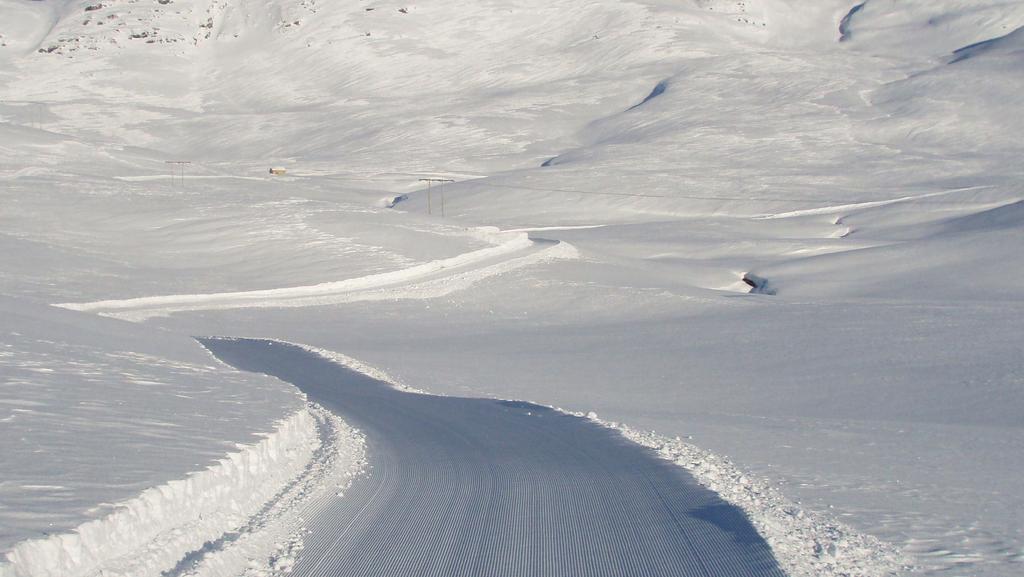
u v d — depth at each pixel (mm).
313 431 35281
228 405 33688
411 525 23016
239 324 111688
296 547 20719
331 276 139125
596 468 31234
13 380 33188
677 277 158500
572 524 23188
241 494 23750
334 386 61312
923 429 48438
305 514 23875
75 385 33906
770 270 163250
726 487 27516
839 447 39406
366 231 166625
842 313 111375
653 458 32781
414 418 46281
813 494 27594
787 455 36156
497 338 106438
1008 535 22703
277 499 24906
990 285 140000
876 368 81312
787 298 130625
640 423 47344
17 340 44938
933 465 34781
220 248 154125
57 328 54594
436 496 26484
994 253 156750
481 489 27594
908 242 173000
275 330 108938
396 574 19016
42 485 19531
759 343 96375
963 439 44031
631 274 153750
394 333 110312
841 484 29438
